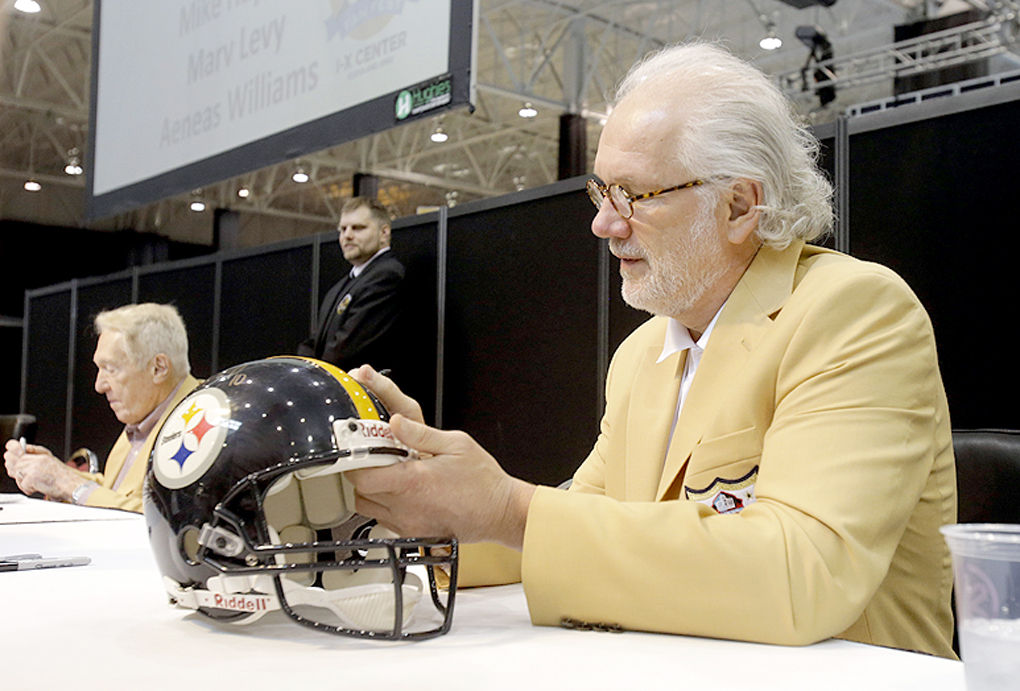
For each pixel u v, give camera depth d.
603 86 8.41
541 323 3.71
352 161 10.38
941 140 2.63
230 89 3.51
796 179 1.08
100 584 0.99
